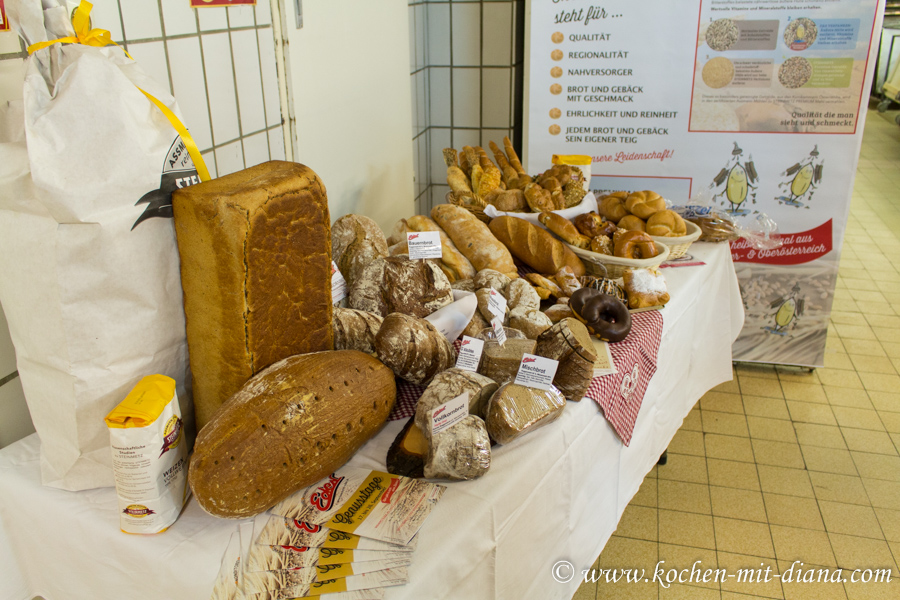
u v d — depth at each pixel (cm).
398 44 227
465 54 294
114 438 85
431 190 325
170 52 125
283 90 162
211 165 141
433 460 100
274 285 98
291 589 82
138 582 92
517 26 285
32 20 85
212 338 97
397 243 177
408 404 122
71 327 86
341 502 95
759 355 279
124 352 91
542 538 118
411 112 266
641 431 166
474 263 169
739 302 230
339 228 155
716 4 228
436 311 135
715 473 222
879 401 263
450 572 90
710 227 213
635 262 170
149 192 89
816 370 288
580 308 147
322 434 94
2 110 90
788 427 247
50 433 95
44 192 79
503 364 120
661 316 161
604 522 150
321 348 112
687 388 208
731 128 242
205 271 93
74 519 95
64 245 83
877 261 409
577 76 250
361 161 208
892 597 171
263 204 92
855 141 235
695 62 237
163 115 92
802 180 244
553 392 116
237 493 86
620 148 256
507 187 212
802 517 201
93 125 83
